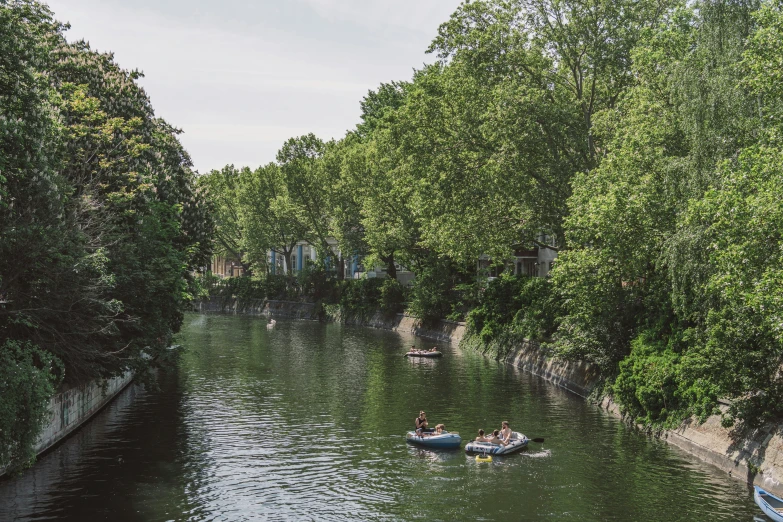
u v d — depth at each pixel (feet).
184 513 70.18
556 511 70.59
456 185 155.02
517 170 146.61
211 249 160.25
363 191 244.42
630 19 142.10
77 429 103.60
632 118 106.32
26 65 74.84
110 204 103.14
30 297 81.25
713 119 81.05
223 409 119.55
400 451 93.56
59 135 89.51
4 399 67.62
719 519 67.56
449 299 240.32
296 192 310.04
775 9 75.92
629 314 118.93
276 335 253.24
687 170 86.07
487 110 150.20
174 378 152.97
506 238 161.89
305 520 68.64
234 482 80.02
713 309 83.66
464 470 84.99
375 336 250.78
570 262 114.11
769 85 69.41
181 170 156.66
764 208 64.08
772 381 81.20
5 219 75.15
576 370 138.31
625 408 110.22
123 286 100.58
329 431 104.22
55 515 68.95
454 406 121.90
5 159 69.92
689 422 93.15
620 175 102.42
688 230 84.99
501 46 148.15
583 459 88.63
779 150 68.85
